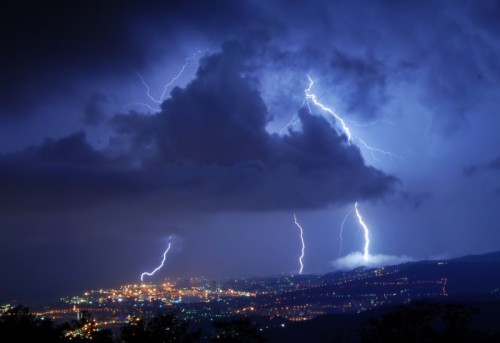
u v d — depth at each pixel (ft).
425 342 69.10
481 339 69.05
